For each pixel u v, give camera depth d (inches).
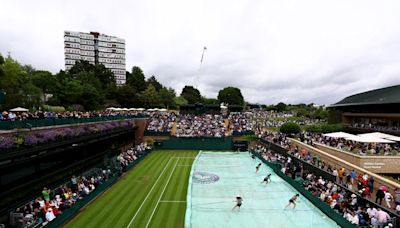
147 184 1074.7
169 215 765.3
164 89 4566.9
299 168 1144.2
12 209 718.5
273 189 1019.3
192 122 2410.2
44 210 684.7
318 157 1228.5
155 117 2468.0
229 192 982.4
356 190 843.4
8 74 1918.1
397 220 610.9
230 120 2518.5
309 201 881.5
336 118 2568.9
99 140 1289.4
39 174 880.3
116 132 1541.6
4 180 729.0
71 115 1211.2
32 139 767.7
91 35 6569.9
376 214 627.5
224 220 737.6
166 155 1765.5
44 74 3152.1
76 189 888.3
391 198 725.3
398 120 1760.6
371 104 1883.6
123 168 1253.1
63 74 3393.2
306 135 1779.0
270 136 1925.4
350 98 2551.7
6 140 672.4
